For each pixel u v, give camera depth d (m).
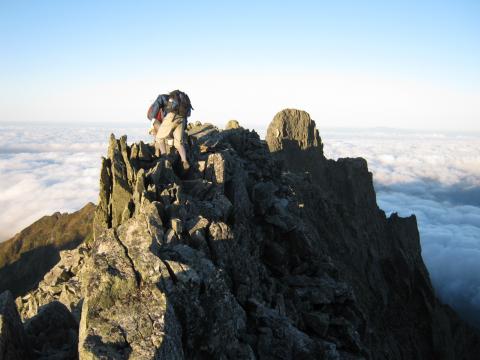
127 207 16.58
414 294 106.19
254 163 28.64
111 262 9.83
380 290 99.06
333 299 20.16
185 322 9.67
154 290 9.22
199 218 14.51
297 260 22.02
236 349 10.84
